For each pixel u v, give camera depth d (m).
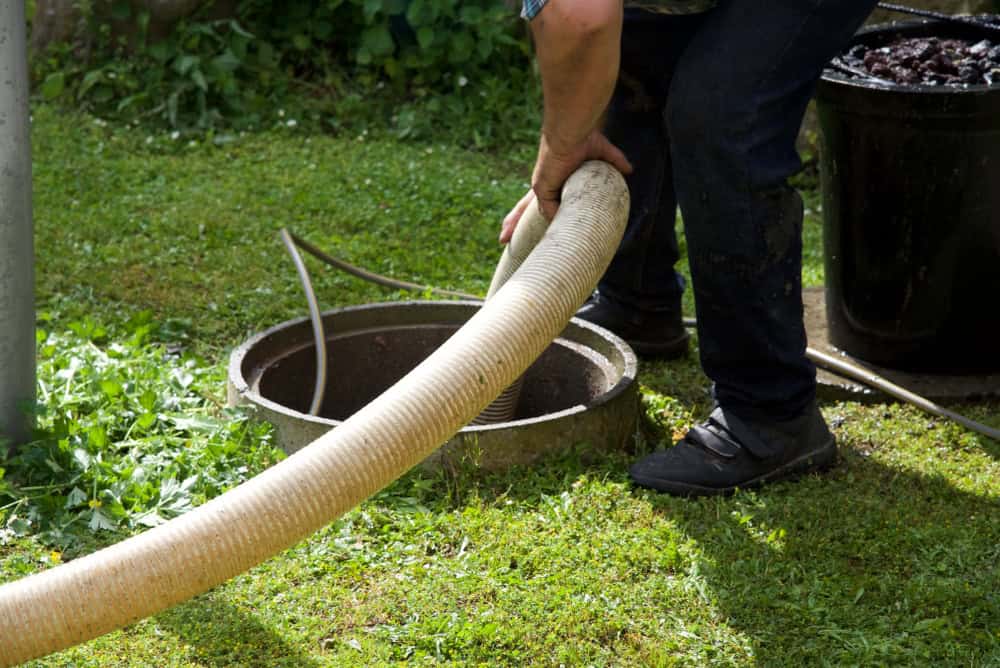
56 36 6.12
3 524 2.66
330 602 2.40
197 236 4.62
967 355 3.46
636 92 3.24
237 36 6.05
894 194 3.32
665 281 3.61
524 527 2.65
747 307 2.73
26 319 2.86
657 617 2.37
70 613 1.81
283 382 3.36
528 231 2.94
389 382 3.58
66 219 4.69
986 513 2.76
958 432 3.18
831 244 3.56
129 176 5.19
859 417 3.31
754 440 2.85
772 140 2.60
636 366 3.17
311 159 5.44
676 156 2.65
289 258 4.41
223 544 1.89
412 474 2.83
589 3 2.27
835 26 2.51
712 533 2.65
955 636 2.29
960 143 3.21
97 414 3.06
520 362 2.24
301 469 1.96
